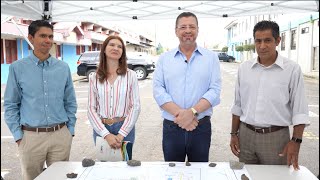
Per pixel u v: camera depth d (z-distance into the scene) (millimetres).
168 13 5656
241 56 39531
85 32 22969
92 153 5082
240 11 5578
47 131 2748
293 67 2416
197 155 2664
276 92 2451
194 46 2586
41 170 2859
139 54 16188
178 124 2459
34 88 2668
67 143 2867
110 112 2838
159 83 2602
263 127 2543
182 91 2555
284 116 2498
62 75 2779
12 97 2688
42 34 2621
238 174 2125
